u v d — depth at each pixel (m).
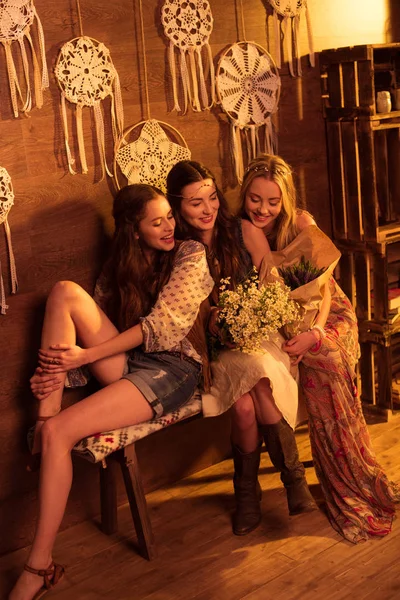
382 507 2.88
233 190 3.35
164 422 2.76
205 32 3.11
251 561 2.68
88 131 2.88
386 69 3.83
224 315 2.85
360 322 3.71
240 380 2.79
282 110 3.46
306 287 2.88
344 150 3.57
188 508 3.08
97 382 3.03
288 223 3.12
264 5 3.31
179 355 2.86
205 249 2.96
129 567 2.71
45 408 2.73
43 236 2.82
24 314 2.81
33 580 2.51
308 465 3.29
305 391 2.96
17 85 2.67
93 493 3.09
